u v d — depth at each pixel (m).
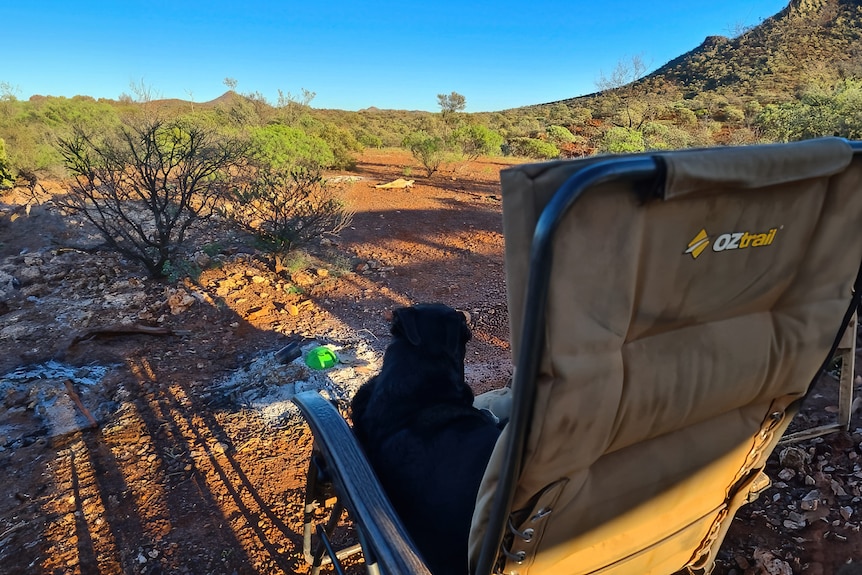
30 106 21.55
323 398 2.16
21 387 5.04
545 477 1.28
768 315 1.44
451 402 2.19
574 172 1.01
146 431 4.44
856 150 1.21
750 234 1.22
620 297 1.13
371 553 1.72
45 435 4.38
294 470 3.93
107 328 6.10
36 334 6.13
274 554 3.20
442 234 10.38
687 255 1.17
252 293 7.34
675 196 1.04
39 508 3.61
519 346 1.11
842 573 2.66
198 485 3.81
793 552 2.81
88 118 17.16
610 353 1.19
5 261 8.75
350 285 7.73
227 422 4.53
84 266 8.27
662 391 1.32
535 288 1.01
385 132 36.22
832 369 4.23
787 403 1.65
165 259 7.81
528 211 1.04
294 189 9.66
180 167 9.12
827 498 3.10
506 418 2.51
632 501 1.54
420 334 2.29
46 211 11.20
